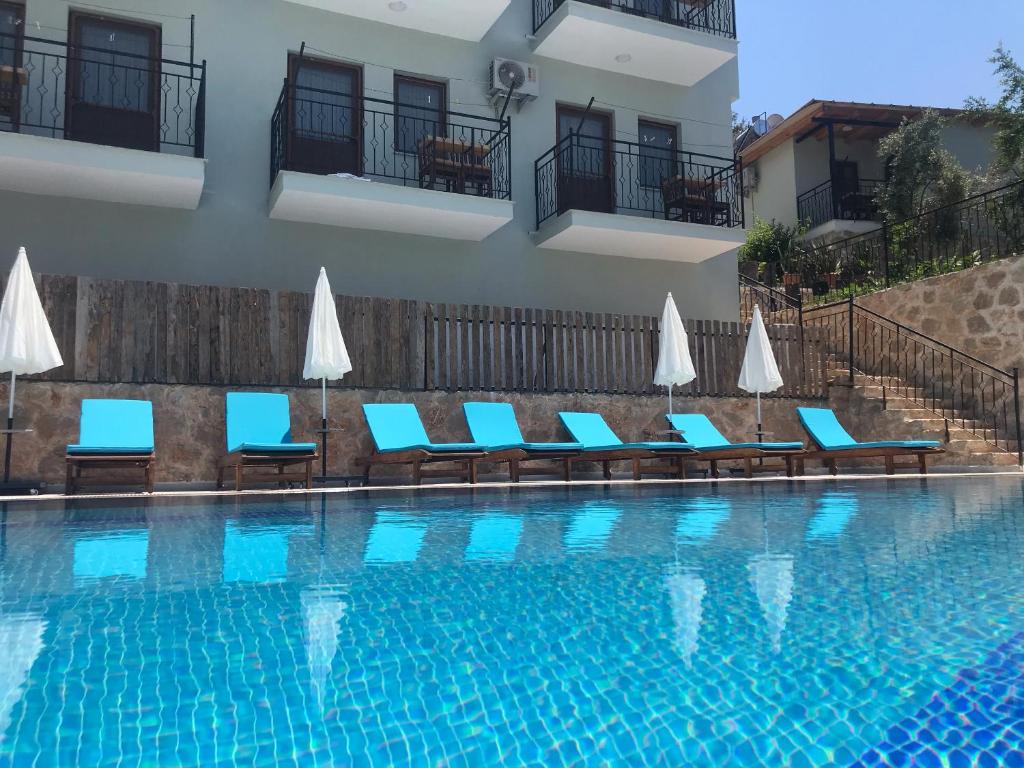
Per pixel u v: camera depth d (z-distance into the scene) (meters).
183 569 3.86
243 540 4.88
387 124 13.45
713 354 13.36
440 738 1.83
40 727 1.86
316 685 2.17
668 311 11.98
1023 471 11.59
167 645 2.53
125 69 11.90
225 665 2.33
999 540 4.84
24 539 4.82
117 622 2.81
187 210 11.95
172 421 9.68
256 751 1.75
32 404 9.07
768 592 3.37
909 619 2.89
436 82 13.98
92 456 7.99
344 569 3.91
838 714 1.99
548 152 14.05
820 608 3.07
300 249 12.62
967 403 13.59
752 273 20.91
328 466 10.49
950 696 2.10
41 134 11.29
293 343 10.52
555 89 14.80
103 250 11.45
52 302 9.30
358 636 2.66
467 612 3.02
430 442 11.10
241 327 10.23
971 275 13.61
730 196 15.28
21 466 8.95
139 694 2.08
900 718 1.96
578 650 2.51
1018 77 18.31
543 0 14.74
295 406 10.40
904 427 12.91
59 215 11.28
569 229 13.47
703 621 2.88
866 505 7.08
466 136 13.93
